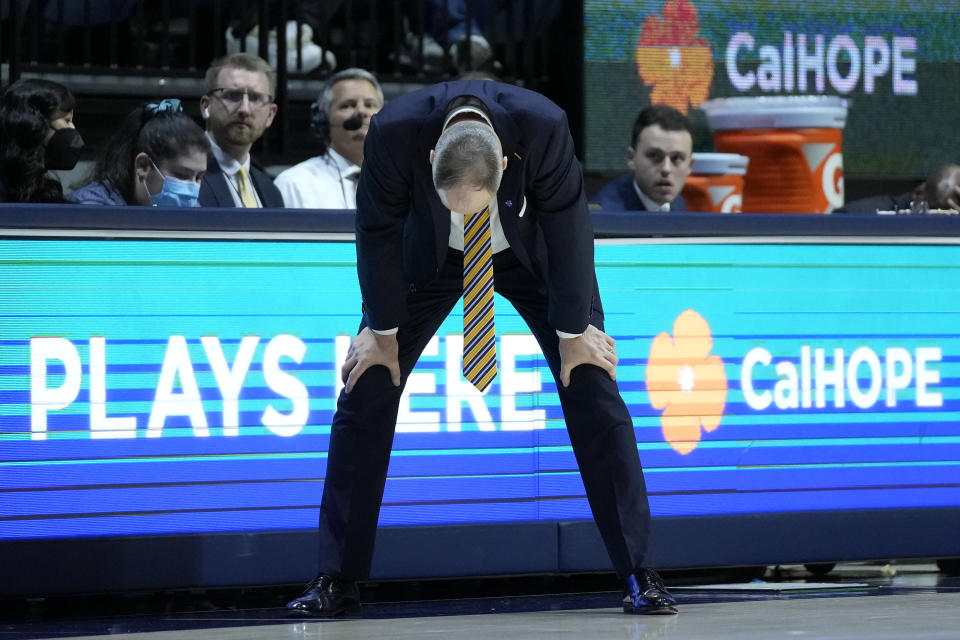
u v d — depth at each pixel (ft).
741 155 63.82
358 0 68.23
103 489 34.99
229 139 48.85
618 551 32.63
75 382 34.83
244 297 36.06
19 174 44.52
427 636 27.94
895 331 39.99
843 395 39.63
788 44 67.51
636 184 55.06
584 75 65.46
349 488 33.35
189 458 35.60
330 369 36.68
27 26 64.13
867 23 68.03
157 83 63.82
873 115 68.44
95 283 34.96
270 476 36.17
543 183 30.19
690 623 29.76
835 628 28.02
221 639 28.68
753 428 38.96
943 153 69.31
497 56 67.87
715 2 66.54
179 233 35.53
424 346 33.58
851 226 39.60
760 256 39.06
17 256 34.37
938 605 33.27
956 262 40.47
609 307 37.93
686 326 38.52
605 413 32.68
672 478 38.32
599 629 28.81
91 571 34.83
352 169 52.29
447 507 37.22
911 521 39.91
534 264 31.68
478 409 37.50
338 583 33.68
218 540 35.68
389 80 65.77
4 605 36.76
